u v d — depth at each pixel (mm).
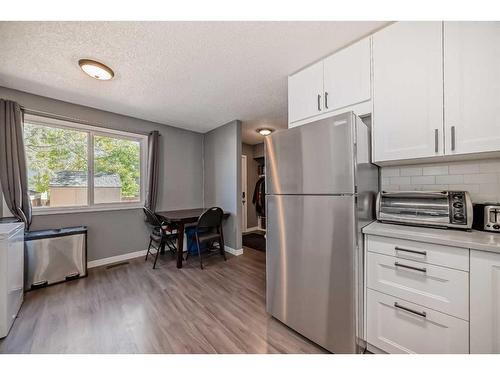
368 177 1461
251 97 2527
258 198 5160
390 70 1373
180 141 3734
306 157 1411
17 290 1750
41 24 1353
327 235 1314
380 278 1261
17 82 2098
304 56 1714
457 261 1024
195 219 2930
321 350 1361
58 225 2564
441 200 1287
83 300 1979
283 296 1579
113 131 2986
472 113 1109
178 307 1875
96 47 1591
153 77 2037
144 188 3324
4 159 2129
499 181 1283
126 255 3100
